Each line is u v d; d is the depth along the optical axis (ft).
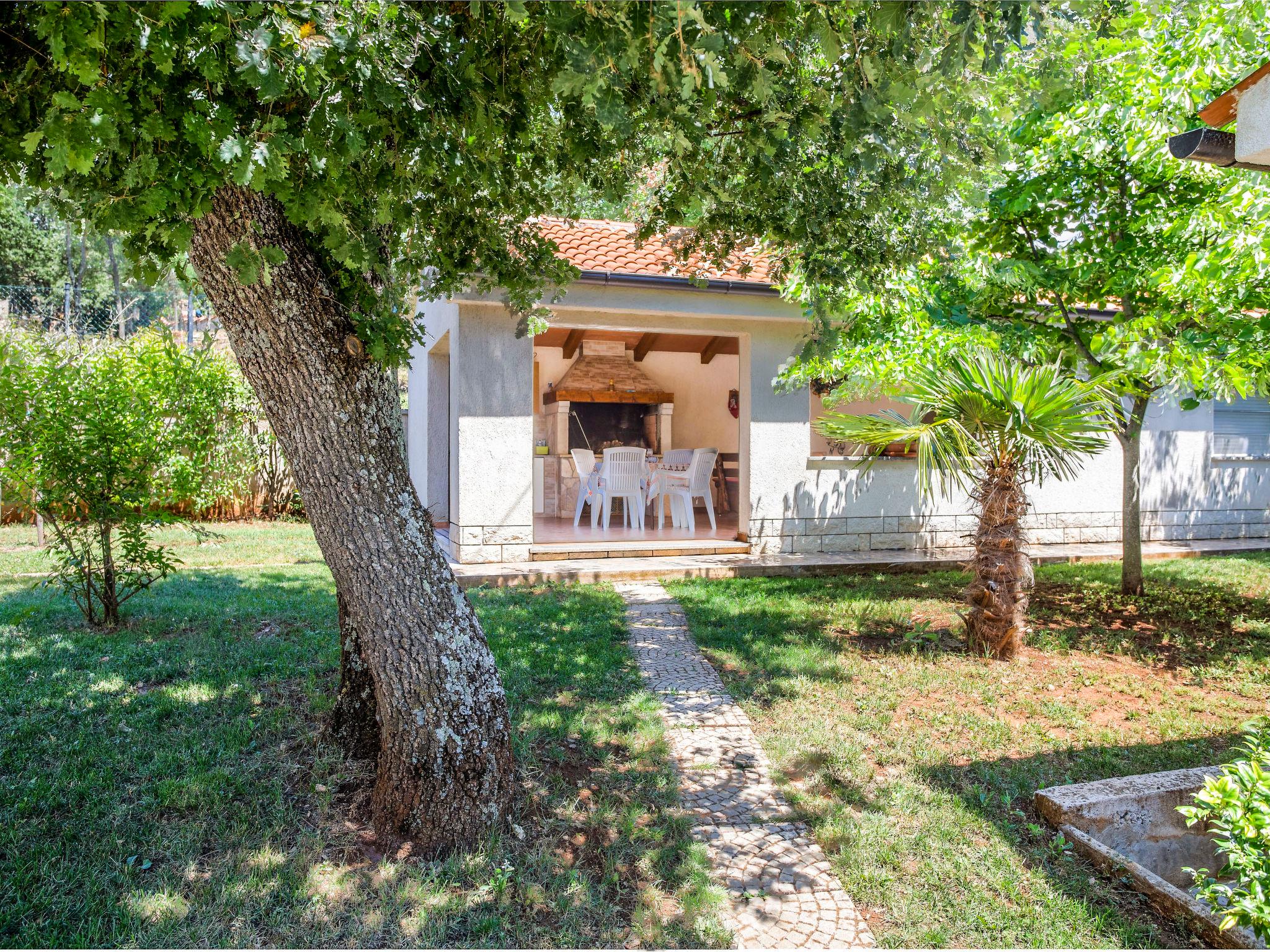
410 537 10.87
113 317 92.53
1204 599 26.12
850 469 34.86
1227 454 43.11
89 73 5.64
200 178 6.70
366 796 12.03
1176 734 14.96
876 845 11.00
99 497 20.45
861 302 21.62
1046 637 21.35
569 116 10.61
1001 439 18.81
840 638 21.15
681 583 28.78
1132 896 10.05
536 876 10.27
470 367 29.78
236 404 43.65
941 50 7.98
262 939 8.96
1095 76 18.25
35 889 9.61
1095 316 31.37
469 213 13.50
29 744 13.60
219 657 18.48
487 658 11.54
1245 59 17.44
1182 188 20.63
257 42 5.74
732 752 13.96
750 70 7.63
